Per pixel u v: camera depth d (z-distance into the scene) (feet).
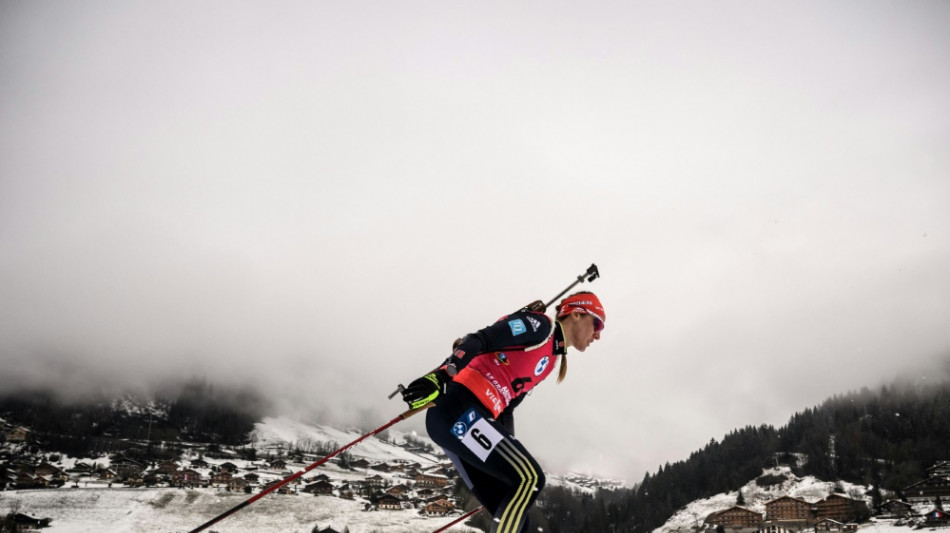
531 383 9.82
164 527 191.21
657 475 361.92
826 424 380.78
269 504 230.68
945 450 307.78
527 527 9.20
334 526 204.23
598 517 304.71
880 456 321.32
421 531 199.62
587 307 10.07
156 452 365.20
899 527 222.28
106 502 218.59
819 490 293.43
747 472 338.13
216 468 312.29
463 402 9.18
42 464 266.98
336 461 430.61
